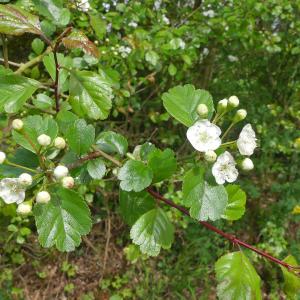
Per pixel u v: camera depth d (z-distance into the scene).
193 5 0.65
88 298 0.58
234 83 0.77
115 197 0.62
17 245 0.57
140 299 0.58
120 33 0.54
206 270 0.60
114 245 0.62
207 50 0.66
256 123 0.71
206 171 0.18
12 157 0.19
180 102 0.20
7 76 0.19
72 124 0.19
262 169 0.71
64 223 0.17
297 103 0.76
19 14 0.18
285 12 0.66
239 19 0.56
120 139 0.21
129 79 0.50
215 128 0.18
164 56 0.51
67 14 0.22
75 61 0.30
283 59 0.76
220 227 0.62
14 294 0.55
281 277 0.62
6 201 0.17
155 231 0.20
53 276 0.59
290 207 0.67
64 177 0.17
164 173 0.19
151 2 0.51
